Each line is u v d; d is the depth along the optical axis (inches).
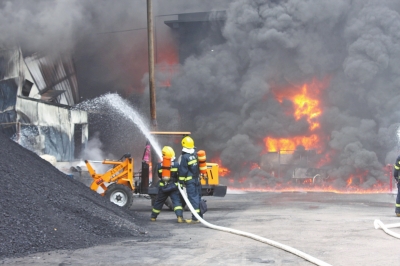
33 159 430.9
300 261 240.2
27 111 1037.8
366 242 297.1
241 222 423.2
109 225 335.6
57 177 418.9
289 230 358.3
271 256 254.1
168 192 436.1
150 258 248.5
